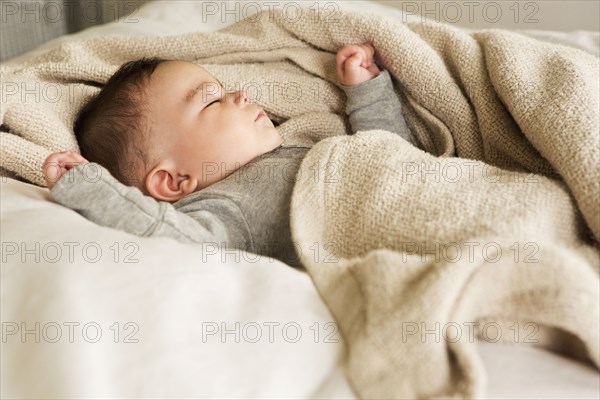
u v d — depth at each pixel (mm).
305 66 1040
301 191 766
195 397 487
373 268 590
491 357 561
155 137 884
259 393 499
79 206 689
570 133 721
